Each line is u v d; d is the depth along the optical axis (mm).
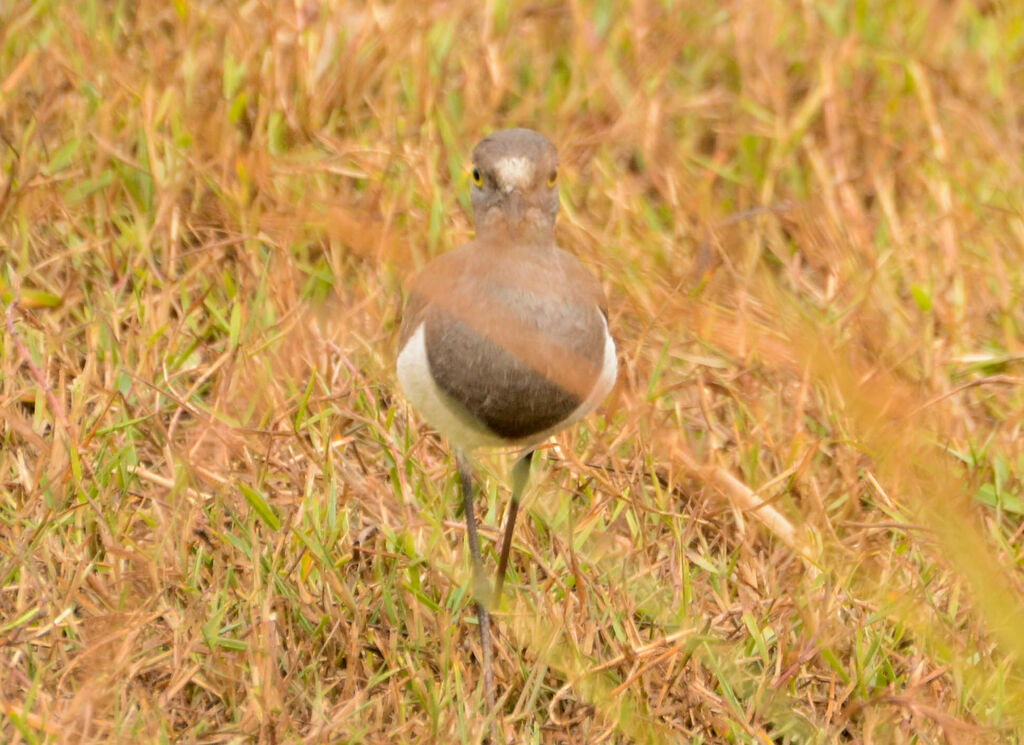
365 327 12523
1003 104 15453
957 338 12922
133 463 11102
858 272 13320
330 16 14695
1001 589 7902
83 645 9594
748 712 9844
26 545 10094
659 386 12414
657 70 15078
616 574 10750
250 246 12773
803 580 10781
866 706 9820
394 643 9930
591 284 9680
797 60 15609
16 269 12594
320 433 11523
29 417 11547
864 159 15008
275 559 10195
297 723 9391
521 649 10297
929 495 10773
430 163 13617
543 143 9359
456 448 9930
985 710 9938
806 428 12258
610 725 9688
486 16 15141
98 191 13016
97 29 14266
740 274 13273
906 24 16109
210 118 13438
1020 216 13922
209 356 12297
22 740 8969
